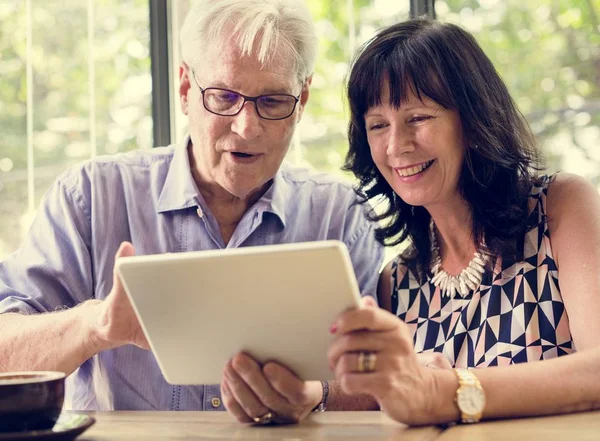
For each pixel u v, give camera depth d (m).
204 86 1.78
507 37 2.50
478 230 1.75
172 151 2.03
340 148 2.61
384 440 1.05
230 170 1.80
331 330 1.09
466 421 1.17
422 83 1.67
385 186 1.89
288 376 1.18
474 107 1.71
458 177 1.76
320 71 2.61
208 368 1.22
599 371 1.25
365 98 1.75
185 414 1.37
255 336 1.15
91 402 1.89
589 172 2.44
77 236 1.90
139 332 1.29
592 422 1.13
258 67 1.74
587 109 2.45
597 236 1.62
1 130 2.70
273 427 1.21
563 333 1.64
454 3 2.50
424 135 1.70
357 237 2.02
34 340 1.54
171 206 1.94
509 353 1.65
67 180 1.96
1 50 2.71
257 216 1.94
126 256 1.20
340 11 2.59
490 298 1.72
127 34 2.63
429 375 1.16
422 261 1.87
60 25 2.68
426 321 1.82
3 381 1.04
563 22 2.47
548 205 1.73
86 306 1.56
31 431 1.04
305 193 2.04
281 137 1.80
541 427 1.11
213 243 1.95
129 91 2.62
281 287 1.06
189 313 1.13
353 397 1.64
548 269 1.68
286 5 1.80
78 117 2.67
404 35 1.73
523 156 1.74
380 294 1.95
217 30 1.76
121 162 2.00
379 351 1.09
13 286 1.86
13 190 2.69
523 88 2.51
